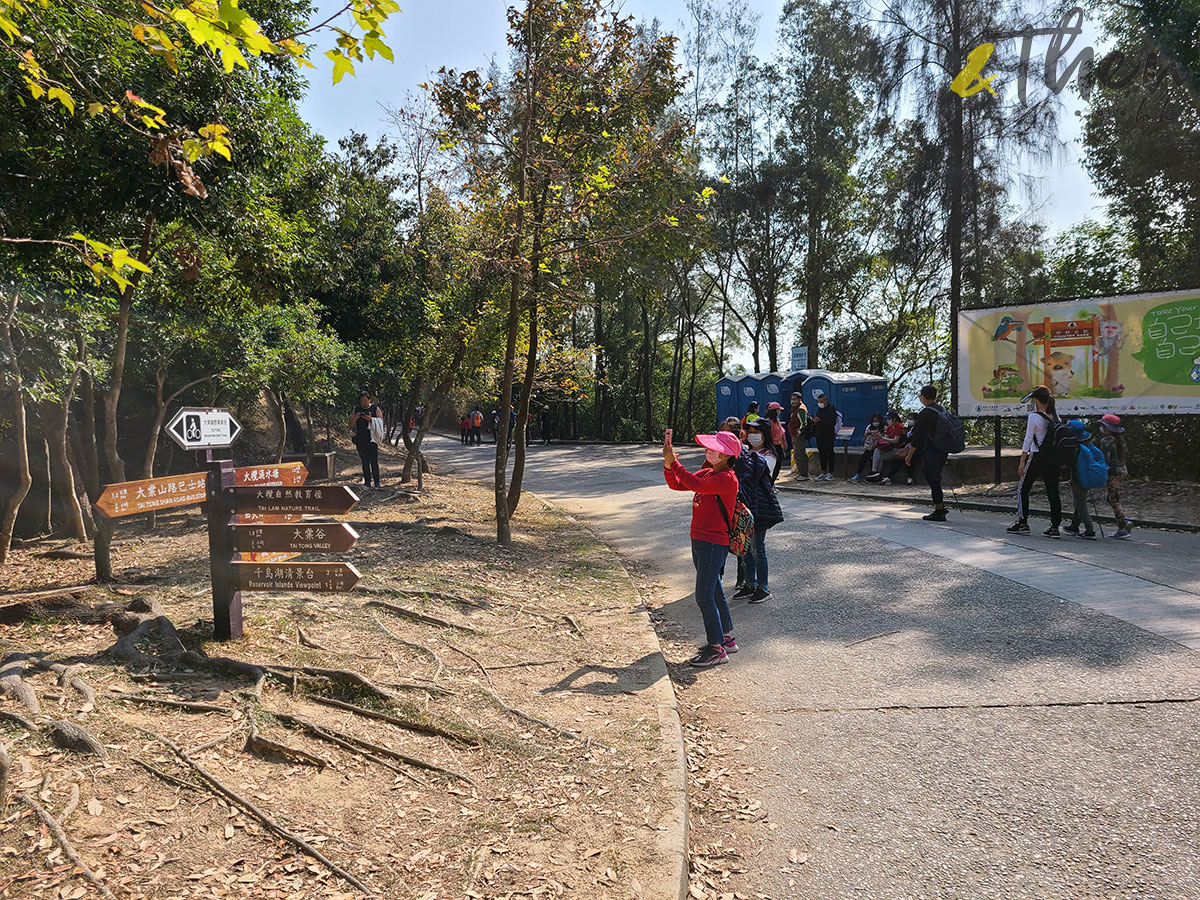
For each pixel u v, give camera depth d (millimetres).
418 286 18094
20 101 6027
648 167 11266
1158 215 17438
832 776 3932
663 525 12164
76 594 5918
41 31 4078
